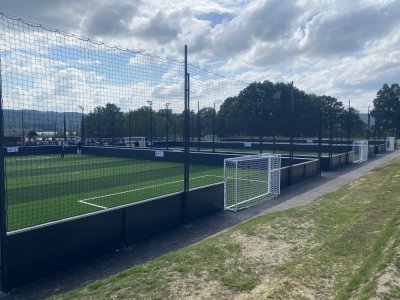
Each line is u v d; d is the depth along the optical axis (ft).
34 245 17.81
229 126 123.85
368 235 21.76
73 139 81.25
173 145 116.06
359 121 140.26
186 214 27.86
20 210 33.27
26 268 17.48
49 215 31.42
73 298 15.02
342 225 25.59
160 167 67.56
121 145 104.99
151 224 24.84
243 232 24.16
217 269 17.74
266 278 16.76
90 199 38.55
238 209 33.12
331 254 19.02
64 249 19.20
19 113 19.53
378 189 39.34
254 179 43.42
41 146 81.10
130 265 19.76
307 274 16.48
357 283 15.06
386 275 14.88
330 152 70.28
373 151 94.27
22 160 67.21
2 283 16.60
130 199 38.55
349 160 72.43
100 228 21.18
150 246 22.95
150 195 40.81
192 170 62.44
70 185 47.85
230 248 20.89
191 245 22.65
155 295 14.99
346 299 13.85
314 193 40.60
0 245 16.56
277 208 33.35
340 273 16.63
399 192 33.65
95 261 20.35
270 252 20.29
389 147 110.63
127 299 14.67
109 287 16.01
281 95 140.87
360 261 17.94
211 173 58.23
